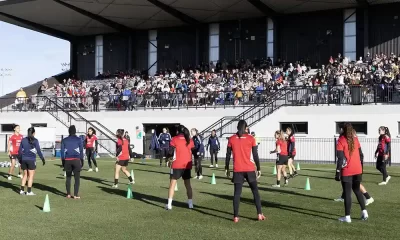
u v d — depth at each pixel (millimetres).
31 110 37750
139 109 34750
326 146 28078
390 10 36750
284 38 40312
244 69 38750
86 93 39938
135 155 31906
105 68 48312
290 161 18047
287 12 39375
